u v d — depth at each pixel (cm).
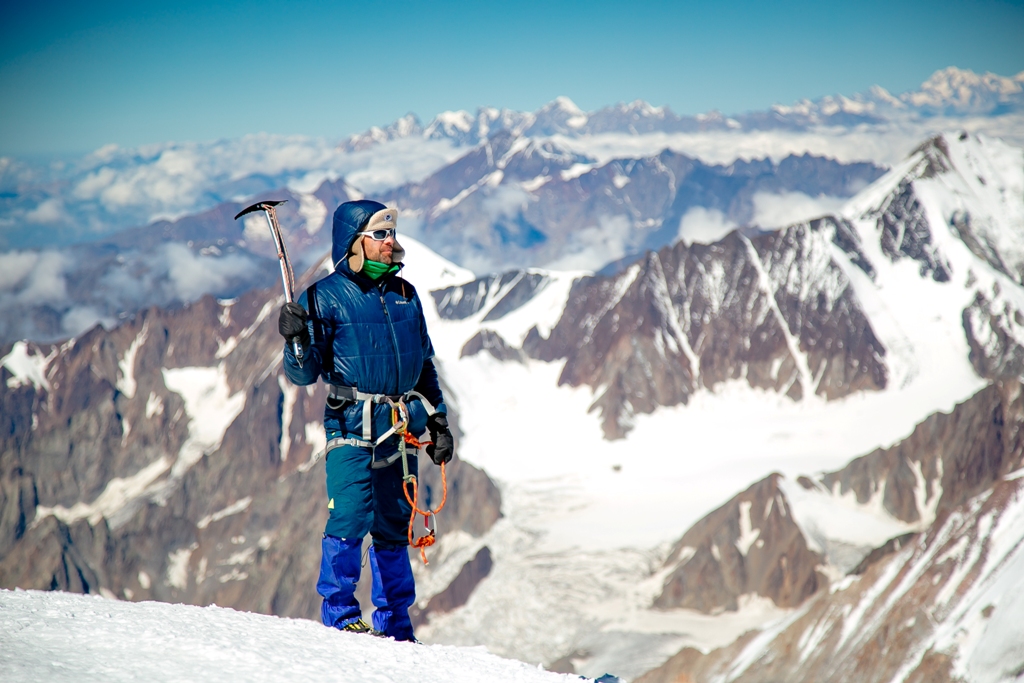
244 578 17962
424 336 707
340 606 674
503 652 13275
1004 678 5675
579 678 554
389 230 682
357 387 668
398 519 703
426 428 718
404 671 478
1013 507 7069
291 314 626
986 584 6538
